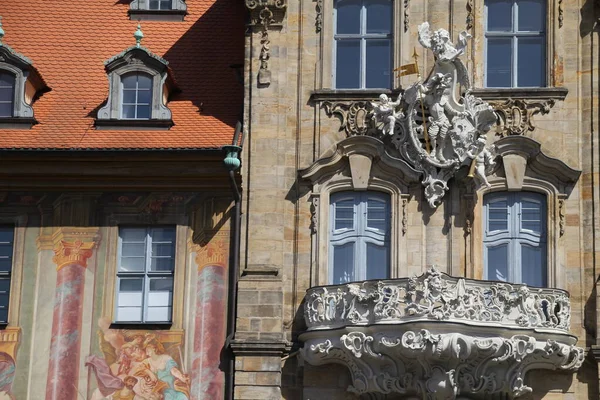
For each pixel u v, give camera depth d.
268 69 51.69
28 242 51.19
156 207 51.19
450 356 47.19
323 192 50.69
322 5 52.16
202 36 56.19
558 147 50.75
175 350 49.88
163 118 52.12
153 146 50.94
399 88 51.28
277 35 52.00
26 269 50.91
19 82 52.94
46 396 49.69
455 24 51.91
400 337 47.19
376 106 50.75
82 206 51.38
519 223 50.59
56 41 56.28
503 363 47.94
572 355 48.66
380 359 47.81
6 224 51.44
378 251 50.56
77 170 51.28
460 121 50.28
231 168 49.16
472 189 50.38
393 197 50.56
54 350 50.09
